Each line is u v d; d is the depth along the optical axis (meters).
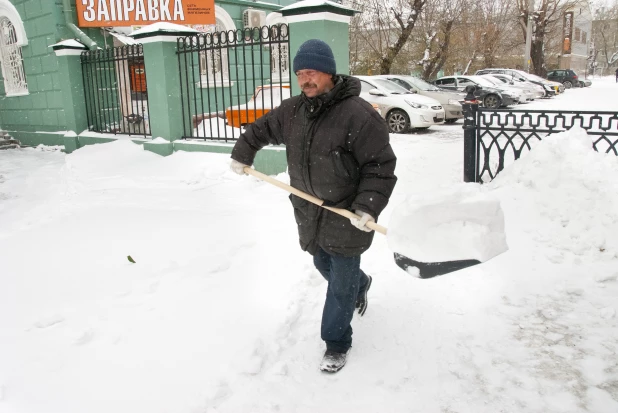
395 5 23.89
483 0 31.34
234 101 14.33
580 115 5.52
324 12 6.66
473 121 6.27
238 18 14.79
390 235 2.41
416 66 28.14
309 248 2.86
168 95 8.62
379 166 2.52
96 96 11.39
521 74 26.12
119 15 11.95
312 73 2.47
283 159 7.21
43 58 12.38
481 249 2.36
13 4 12.62
